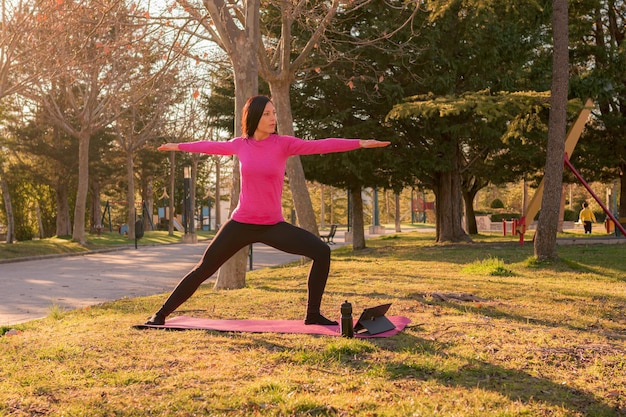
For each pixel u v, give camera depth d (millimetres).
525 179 33562
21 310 11172
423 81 23125
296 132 25062
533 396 4520
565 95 14938
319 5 17422
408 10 22984
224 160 60125
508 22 23969
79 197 34344
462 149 29375
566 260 14953
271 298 9836
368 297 9695
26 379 5047
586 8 25422
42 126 41469
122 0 15695
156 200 75188
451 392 4562
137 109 40844
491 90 24828
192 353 5832
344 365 5312
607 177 31484
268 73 17000
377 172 26516
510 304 8898
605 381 4914
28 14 21234
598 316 8102
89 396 4566
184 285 7016
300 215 18016
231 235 6523
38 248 29266
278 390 4598
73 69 22422
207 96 28234
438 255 19875
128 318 8266
